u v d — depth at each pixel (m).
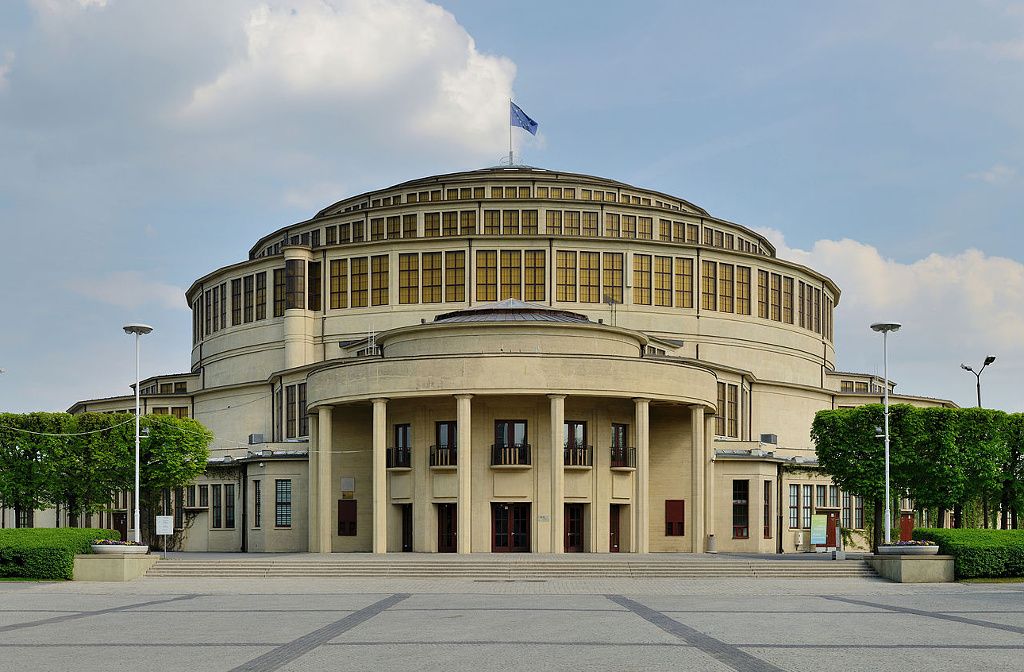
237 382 91.81
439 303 83.88
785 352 92.56
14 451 72.81
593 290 84.38
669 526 70.38
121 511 88.38
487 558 56.12
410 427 66.12
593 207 90.31
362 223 92.31
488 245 84.06
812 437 72.06
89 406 104.62
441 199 93.56
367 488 70.62
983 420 66.88
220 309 95.25
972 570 51.94
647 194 97.25
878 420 68.00
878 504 70.19
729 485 73.44
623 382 63.19
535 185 93.88
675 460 70.88
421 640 28.92
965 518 84.62
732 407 84.75
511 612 36.38
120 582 51.69
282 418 85.06
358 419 71.12
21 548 52.53
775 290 92.44
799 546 79.38
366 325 85.19
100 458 72.44
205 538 82.44
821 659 25.73
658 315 85.19
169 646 28.30
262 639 29.50
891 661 25.53
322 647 27.77
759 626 32.31
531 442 64.25
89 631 31.70
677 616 35.16
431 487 64.56
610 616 35.00
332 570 53.62
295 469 76.12
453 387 62.25
